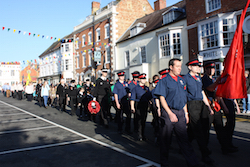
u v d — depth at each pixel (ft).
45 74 141.18
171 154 15.06
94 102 25.41
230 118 15.06
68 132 21.79
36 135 20.54
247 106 31.35
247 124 24.61
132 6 85.61
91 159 13.98
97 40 89.76
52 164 13.24
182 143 11.97
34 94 64.59
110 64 81.76
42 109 41.19
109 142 17.99
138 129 18.66
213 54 44.42
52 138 19.40
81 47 100.73
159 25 61.93
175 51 54.08
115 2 87.81
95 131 22.31
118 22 81.35
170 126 12.09
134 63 69.51
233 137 19.02
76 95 33.12
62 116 32.60
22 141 18.47
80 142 17.99
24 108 42.80
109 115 29.55
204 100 13.84
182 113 12.25
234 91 13.10
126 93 21.49
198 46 48.57
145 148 16.33
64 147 16.62
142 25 70.18
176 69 12.15
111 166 12.76
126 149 16.03
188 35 51.24
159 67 57.67
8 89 80.23
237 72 13.16
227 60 13.39
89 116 30.01
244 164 12.91
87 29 95.91
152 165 12.81
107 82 25.07
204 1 47.47
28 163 13.43
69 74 107.96
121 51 76.69
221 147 15.51
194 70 13.60
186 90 13.66
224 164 12.96
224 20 43.45
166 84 12.11
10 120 28.96
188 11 51.13
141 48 66.90
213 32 44.83
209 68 15.16
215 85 13.89
